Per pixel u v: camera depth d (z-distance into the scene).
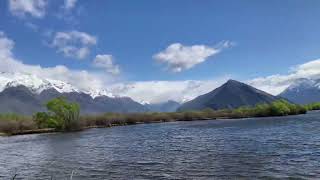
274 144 63.28
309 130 93.31
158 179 36.06
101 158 54.88
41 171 44.56
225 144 67.75
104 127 181.00
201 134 99.38
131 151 63.56
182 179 35.50
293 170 37.44
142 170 41.59
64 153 65.25
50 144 88.19
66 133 140.50
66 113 157.50
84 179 37.69
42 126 159.88
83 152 65.31
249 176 35.50
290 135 80.88
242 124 144.88
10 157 62.88
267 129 105.31
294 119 166.62
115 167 44.75
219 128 124.31
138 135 108.31
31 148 79.44
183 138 88.69
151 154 57.38
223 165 42.38
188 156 52.53
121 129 152.75
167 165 44.59
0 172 45.53
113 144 80.38
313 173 35.56
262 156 48.53
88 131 147.75
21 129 163.88
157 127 155.75
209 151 57.59
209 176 36.38
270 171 37.41
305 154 48.91
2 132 159.00
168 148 65.94
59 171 43.75
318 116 188.00
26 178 40.16
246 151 54.94
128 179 36.75
